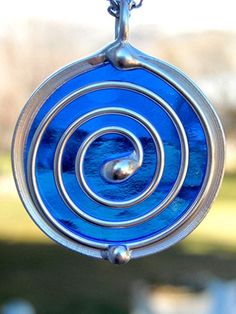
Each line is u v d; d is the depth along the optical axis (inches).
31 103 2.8
